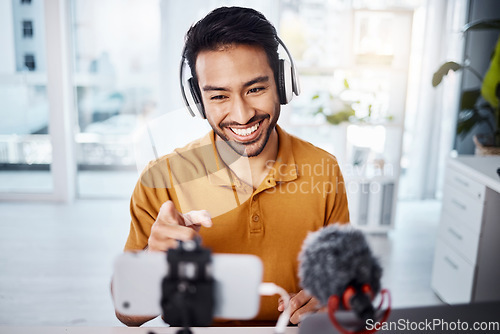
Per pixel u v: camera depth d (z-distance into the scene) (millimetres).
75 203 3811
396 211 3490
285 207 1141
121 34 3744
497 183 2008
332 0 3561
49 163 3836
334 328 774
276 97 1077
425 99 3717
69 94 3758
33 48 3596
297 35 3625
